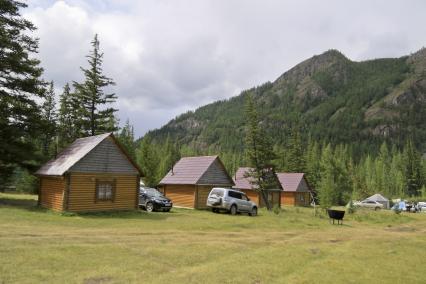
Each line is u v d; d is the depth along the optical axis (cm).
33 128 3219
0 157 3098
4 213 2269
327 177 7431
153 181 6288
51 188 2812
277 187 5653
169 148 11038
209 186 4034
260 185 4669
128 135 7006
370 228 2916
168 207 3198
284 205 6456
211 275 1106
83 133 4722
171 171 4328
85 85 4722
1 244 1323
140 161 6481
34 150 3294
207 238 1788
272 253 1498
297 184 6519
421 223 3753
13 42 3034
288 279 1131
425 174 11988
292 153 8131
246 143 4709
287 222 2786
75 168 2653
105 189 2838
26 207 2745
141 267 1144
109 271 1076
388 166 14075
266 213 3822
